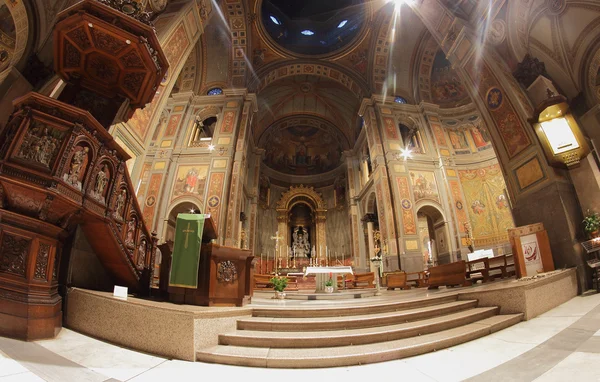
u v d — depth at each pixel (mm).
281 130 26703
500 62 9031
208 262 4875
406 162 16656
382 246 15883
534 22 8641
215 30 18344
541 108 7504
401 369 3162
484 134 17453
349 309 4883
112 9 4469
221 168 15906
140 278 5875
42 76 5738
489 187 16234
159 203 15227
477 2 9641
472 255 11453
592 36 7922
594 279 6434
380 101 18391
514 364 3010
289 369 3221
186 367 3199
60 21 4488
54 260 4004
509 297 5234
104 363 3111
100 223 4652
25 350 3084
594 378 2363
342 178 24969
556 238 7125
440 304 5707
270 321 4254
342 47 19656
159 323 3678
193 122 17422
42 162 3760
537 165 7738
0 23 5363
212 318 3883
